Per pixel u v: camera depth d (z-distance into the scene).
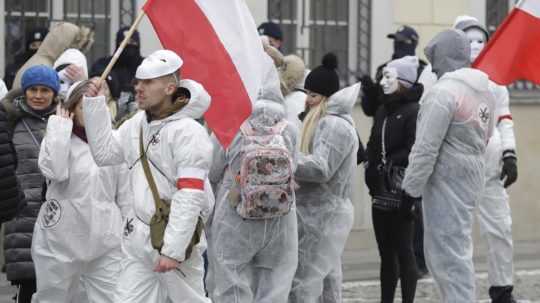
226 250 12.97
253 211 12.75
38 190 13.21
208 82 11.87
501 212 16.08
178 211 10.55
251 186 12.74
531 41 14.27
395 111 15.37
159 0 11.80
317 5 21.62
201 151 10.64
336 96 14.16
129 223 10.91
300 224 14.13
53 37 15.82
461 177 13.66
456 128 13.59
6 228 13.23
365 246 21.23
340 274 14.53
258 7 20.97
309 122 14.27
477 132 13.71
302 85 15.50
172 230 10.54
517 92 22.44
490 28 22.69
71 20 19.98
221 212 13.02
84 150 12.38
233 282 12.97
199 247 10.98
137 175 10.88
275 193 12.77
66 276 12.48
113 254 12.51
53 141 12.11
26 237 13.14
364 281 18.45
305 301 14.11
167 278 10.87
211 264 13.48
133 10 20.23
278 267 13.16
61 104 12.84
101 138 11.03
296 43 21.52
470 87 13.62
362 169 21.14
